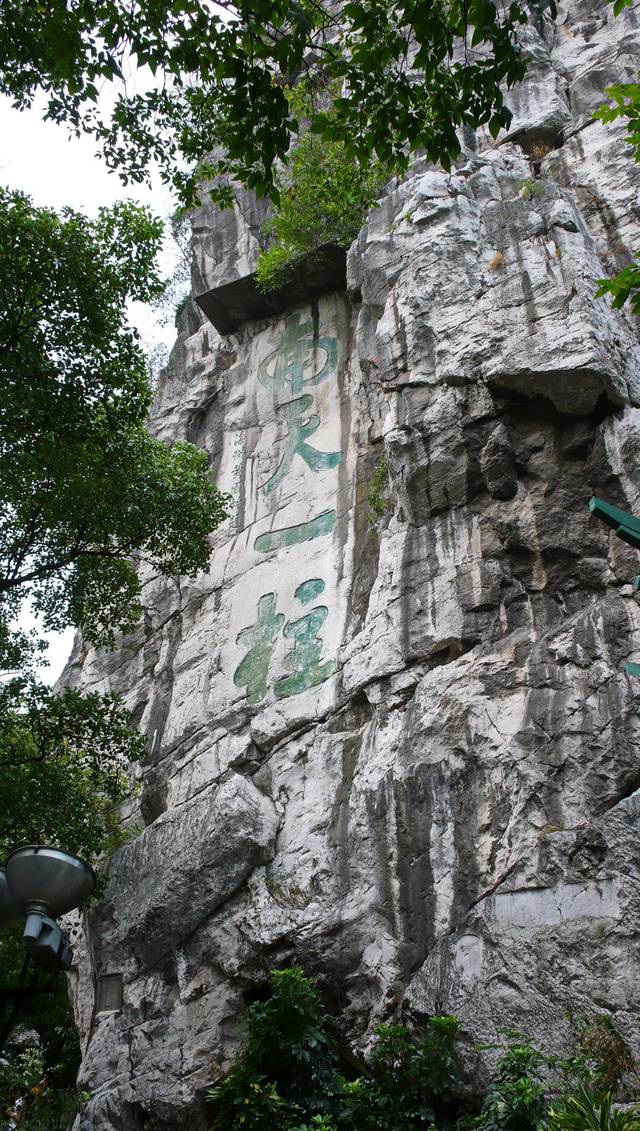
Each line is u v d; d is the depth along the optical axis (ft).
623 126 67.41
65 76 37.83
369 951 47.70
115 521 55.11
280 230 72.54
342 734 55.83
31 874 26.22
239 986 51.98
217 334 82.69
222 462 74.95
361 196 71.31
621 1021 38.70
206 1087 50.47
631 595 48.37
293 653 61.93
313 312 75.92
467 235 61.05
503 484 54.24
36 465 52.19
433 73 35.12
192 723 64.54
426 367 58.13
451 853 46.73
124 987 57.06
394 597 55.62
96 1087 54.65
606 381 52.54
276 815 55.62
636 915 40.24
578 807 44.11
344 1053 46.68
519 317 56.29
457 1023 41.73
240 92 34.09
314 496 67.67
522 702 47.91
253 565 68.28
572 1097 33.04
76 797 50.47
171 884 55.88
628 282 36.65
